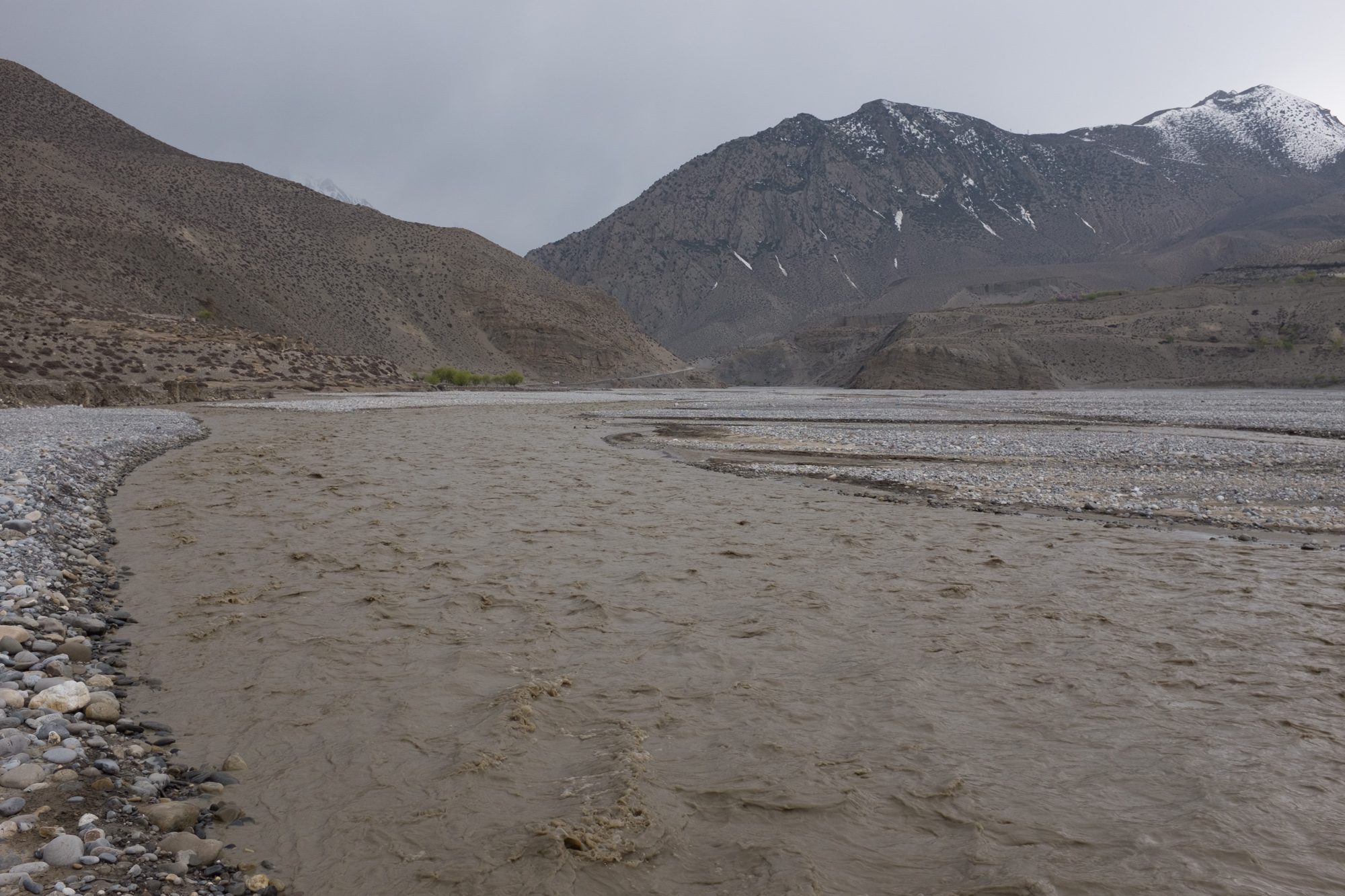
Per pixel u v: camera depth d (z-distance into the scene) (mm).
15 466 17484
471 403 70125
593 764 6316
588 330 183000
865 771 6230
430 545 13469
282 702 7414
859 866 5066
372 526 14914
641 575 11812
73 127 152000
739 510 17156
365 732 6828
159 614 9836
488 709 7281
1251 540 14438
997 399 94812
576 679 8039
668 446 31422
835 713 7281
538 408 64375
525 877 4883
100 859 4742
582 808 5664
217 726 6918
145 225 127812
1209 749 6598
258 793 5844
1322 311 168875
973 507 17656
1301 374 150875
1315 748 6613
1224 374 159625
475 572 11836
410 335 151750
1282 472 23188
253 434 34094
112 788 5645
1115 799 5863
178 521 15258
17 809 5164
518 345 167500
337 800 5770
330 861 5047
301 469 22688
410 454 27359
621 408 66062
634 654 8734
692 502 18047
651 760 6383
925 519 16250
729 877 4961
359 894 4742
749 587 11289
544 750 6559
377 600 10406
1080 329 187000
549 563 12414
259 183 172500
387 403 66125
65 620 9156
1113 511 17250
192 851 4969
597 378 171375
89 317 80062
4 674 7180
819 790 5957
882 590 11156
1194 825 5484
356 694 7605
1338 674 8180
